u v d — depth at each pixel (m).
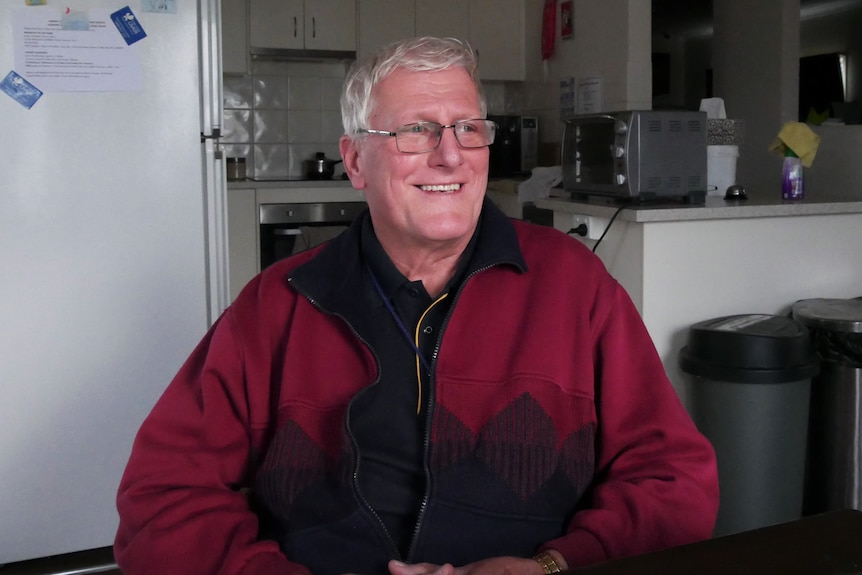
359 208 4.44
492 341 1.25
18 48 2.29
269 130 4.84
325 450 1.22
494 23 4.99
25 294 2.38
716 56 4.79
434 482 1.19
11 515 2.43
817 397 2.46
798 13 4.29
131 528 1.19
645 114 2.57
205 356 1.33
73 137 2.37
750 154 4.54
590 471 1.25
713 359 2.28
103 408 2.48
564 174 2.95
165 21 2.42
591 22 4.40
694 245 2.49
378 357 1.23
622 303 1.32
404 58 1.21
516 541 1.20
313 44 4.61
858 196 3.07
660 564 0.78
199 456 1.24
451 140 1.20
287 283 1.30
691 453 1.22
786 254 2.61
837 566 0.77
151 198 2.46
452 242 1.24
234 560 1.13
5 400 2.39
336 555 1.20
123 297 2.47
